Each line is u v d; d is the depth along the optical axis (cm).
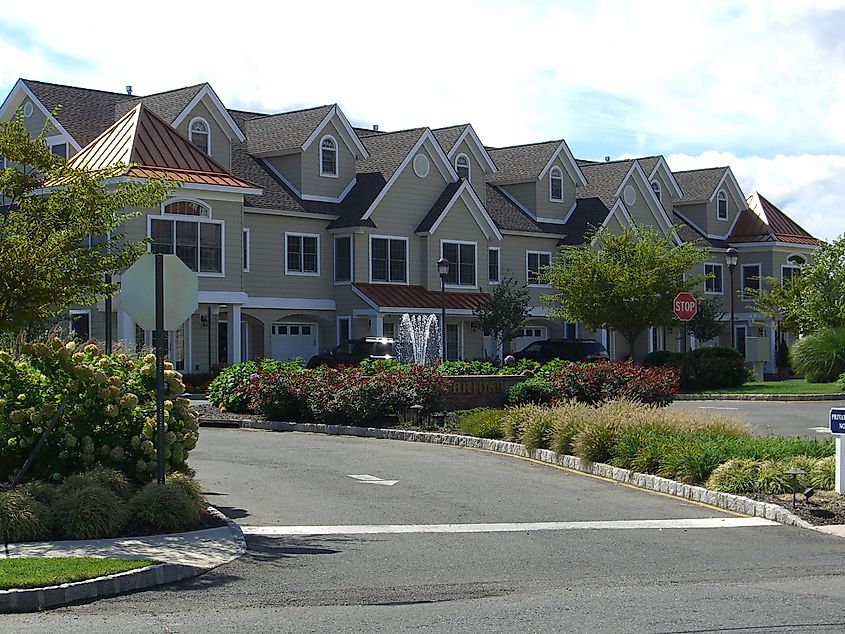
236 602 950
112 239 1584
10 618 894
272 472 1761
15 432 1404
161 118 3850
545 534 1280
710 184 5850
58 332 2530
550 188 5075
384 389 2425
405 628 855
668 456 1644
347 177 4372
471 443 2153
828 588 1006
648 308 3841
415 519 1371
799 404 3120
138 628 859
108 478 1327
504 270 4831
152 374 1495
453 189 4503
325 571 1075
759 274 5766
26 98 3884
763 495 1466
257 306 4034
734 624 864
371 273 4269
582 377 2562
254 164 4266
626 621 875
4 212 1543
